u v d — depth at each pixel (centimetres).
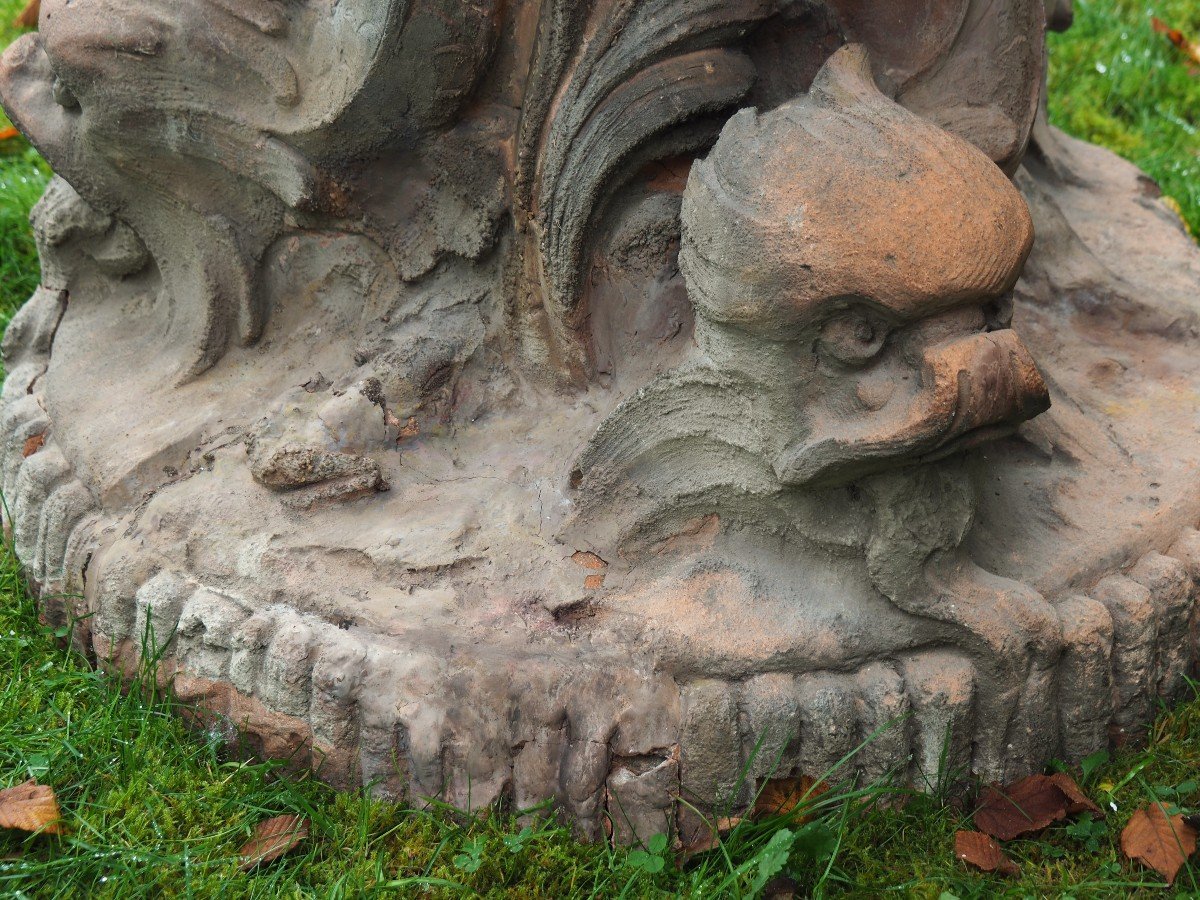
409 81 216
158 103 229
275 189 234
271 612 208
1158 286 288
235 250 241
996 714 203
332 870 195
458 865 192
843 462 185
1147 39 461
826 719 197
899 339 182
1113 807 207
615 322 225
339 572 211
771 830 200
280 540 214
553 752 197
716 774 197
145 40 224
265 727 207
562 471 220
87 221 258
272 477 219
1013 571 211
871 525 195
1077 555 215
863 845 203
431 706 197
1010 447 232
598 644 200
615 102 207
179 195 239
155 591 215
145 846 198
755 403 192
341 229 239
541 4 210
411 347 230
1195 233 375
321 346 245
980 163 183
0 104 248
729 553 209
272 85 226
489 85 223
